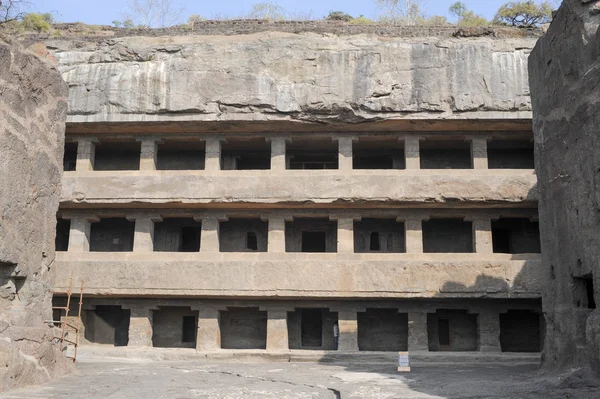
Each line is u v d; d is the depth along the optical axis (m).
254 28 26.22
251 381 14.99
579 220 13.55
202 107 24.92
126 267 24.47
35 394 11.55
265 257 24.72
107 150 28.25
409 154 25.61
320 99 24.61
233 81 25.08
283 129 25.83
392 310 26.23
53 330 14.49
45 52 15.19
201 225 26.98
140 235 25.61
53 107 15.23
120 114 25.14
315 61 25.11
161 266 24.41
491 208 25.25
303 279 23.97
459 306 24.59
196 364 21.20
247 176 25.11
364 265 24.03
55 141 15.27
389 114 24.72
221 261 24.41
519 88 24.62
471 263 23.94
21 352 12.64
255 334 26.34
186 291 24.14
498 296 23.62
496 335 24.25
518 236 27.06
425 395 11.70
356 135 25.95
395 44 25.14
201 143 26.98
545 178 15.80
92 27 29.67
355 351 23.97
